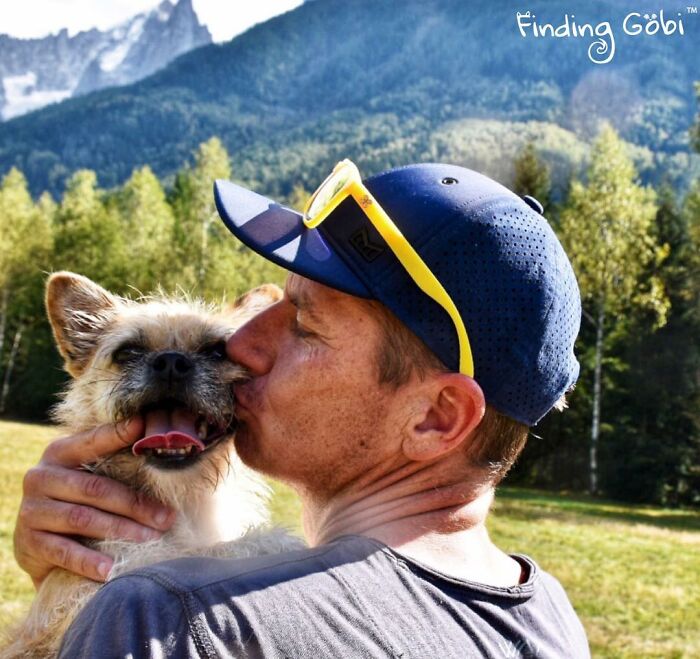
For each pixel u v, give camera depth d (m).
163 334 1.08
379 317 0.62
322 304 0.64
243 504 1.09
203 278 13.41
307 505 0.70
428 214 0.60
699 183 12.88
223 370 1.04
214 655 0.49
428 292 0.58
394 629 0.53
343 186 0.61
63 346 1.22
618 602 3.55
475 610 0.57
